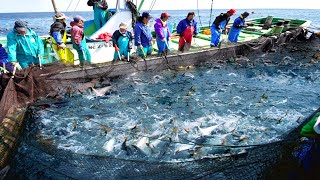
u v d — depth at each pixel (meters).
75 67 8.82
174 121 7.45
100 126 7.15
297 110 8.04
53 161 5.20
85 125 7.19
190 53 11.05
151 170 4.77
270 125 7.16
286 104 8.46
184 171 4.63
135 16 11.64
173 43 14.10
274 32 15.25
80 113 7.84
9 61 7.94
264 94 9.06
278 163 3.97
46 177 4.72
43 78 8.02
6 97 6.82
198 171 4.57
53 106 8.05
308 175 3.62
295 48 14.72
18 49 8.32
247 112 7.98
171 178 4.47
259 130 6.91
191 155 5.57
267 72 11.41
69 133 6.75
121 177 4.66
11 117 6.59
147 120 7.55
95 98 8.80
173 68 10.80
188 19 11.45
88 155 5.40
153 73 10.34
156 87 9.80
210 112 8.00
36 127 6.83
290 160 3.87
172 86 9.91
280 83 10.27
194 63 11.34
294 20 19.61
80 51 9.46
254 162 4.27
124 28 9.79
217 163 4.68
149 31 10.50
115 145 6.23
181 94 9.27
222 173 4.36
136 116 7.77
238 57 12.52
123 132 6.86
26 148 5.58
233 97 9.02
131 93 9.27
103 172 4.84
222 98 8.96
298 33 15.55
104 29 11.20
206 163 4.79
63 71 8.50
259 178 4.03
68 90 8.66
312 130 3.64
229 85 10.03
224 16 12.25
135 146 6.03
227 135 6.67
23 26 8.01
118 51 9.79
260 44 13.16
